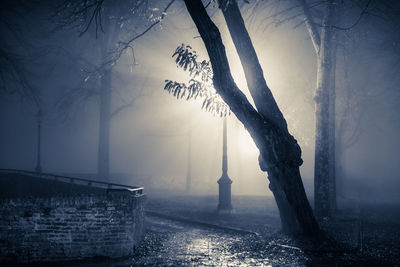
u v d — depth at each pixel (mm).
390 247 10812
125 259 9141
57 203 9117
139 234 10898
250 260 9109
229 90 10352
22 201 8992
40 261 8977
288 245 10367
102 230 9297
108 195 9422
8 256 8852
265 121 10523
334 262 9023
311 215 11109
